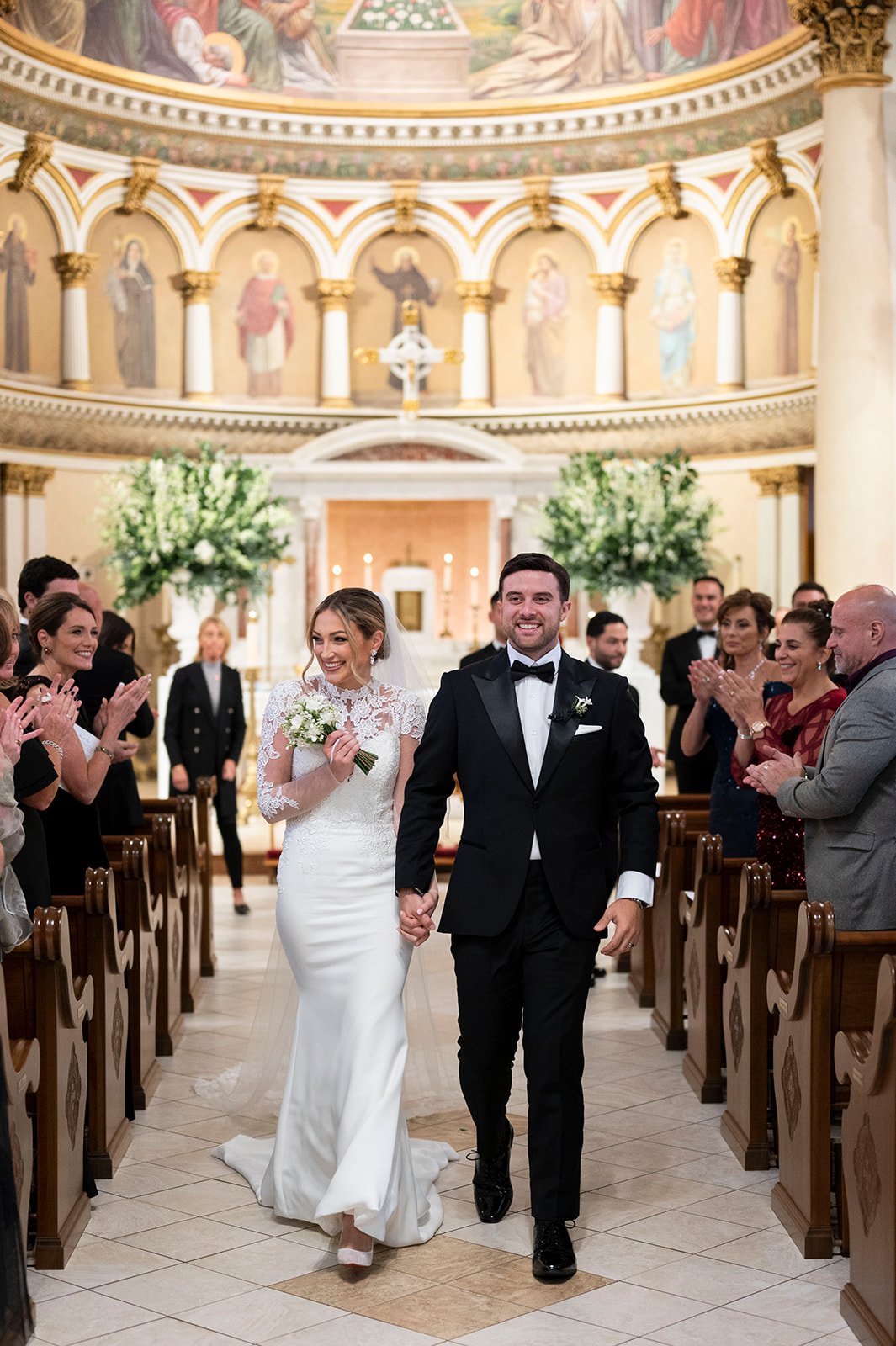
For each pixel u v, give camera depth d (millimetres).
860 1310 4059
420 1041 6035
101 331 17703
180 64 17281
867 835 4781
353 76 18078
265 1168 5340
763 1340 4035
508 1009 4648
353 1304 4270
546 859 4535
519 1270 4516
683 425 17969
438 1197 5094
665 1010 7371
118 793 7570
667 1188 5254
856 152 11344
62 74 16281
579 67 17688
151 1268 4539
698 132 17391
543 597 4621
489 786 4609
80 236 17250
